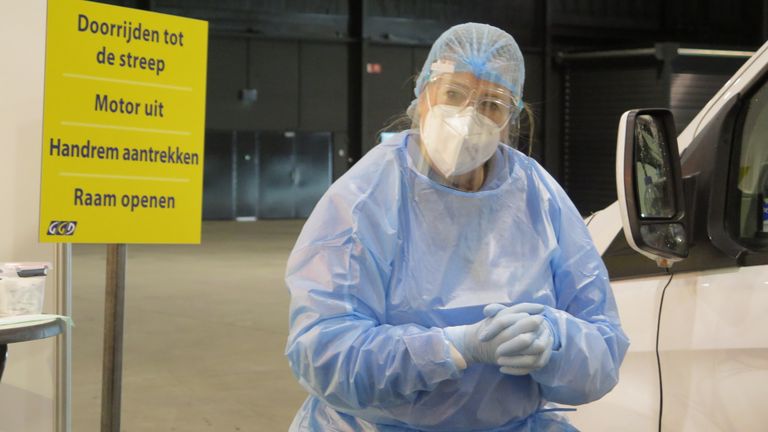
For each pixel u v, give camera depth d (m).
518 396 2.00
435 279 1.97
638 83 23.14
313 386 1.94
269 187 24.00
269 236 19.25
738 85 2.52
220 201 23.64
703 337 2.46
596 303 2.09
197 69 3.51
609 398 2.68
